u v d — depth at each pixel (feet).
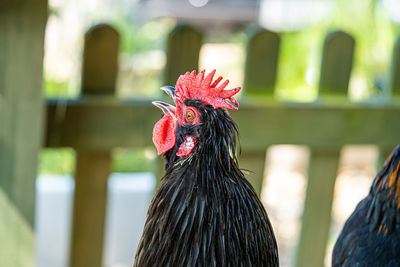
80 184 10.37
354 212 7.95
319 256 12.11
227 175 5.76
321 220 11.85
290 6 21.29
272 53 10.53
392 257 7.29
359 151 23.03
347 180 21.66
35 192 9.45
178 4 24.72
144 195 15.10
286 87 19.35
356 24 19.52
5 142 9.09
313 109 10.73
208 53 23.76
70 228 10.76
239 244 5.77
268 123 10.59
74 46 15.98
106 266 14.71
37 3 8.52
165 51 10.00
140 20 22.91
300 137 10.85
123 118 9.92
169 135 6.02
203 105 5.75
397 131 11.27
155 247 5.91
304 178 21.59
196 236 5.66
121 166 18.34
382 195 7.34
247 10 26.21
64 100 9.63
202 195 5.65
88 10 17.40
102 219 10.69
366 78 19.45
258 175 11.09
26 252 9.74
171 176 5.88
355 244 7.59
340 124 10.96
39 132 9.14
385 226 7.30
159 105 6.20
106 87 9.95
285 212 18.85
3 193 9.34
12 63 8.73
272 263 6.26
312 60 19.43
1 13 8.49
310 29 20.10
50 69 15.64
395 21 19.83
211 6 25.49
